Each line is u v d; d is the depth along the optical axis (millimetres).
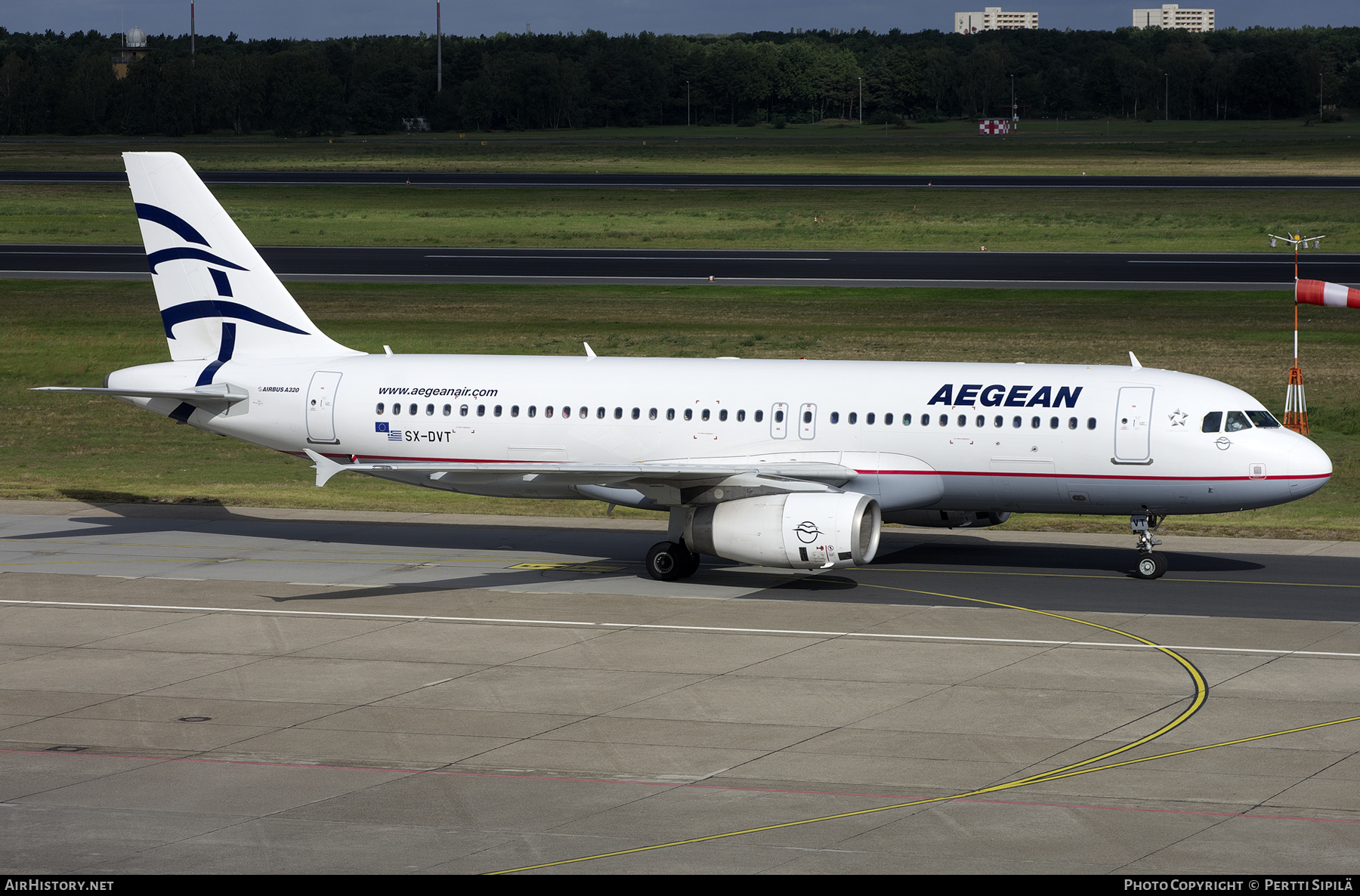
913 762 41312
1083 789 38938
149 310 168500
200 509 85562
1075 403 65562
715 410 69000
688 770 40750
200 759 41844
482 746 42938
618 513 85562
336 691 48875
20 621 58375
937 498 68000
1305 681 49250
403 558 71875
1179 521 82688
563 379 71500
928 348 140750
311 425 73438
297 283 186250
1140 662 51812
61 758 41938
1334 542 75625
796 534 62250
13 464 102438
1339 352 137625
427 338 148875
